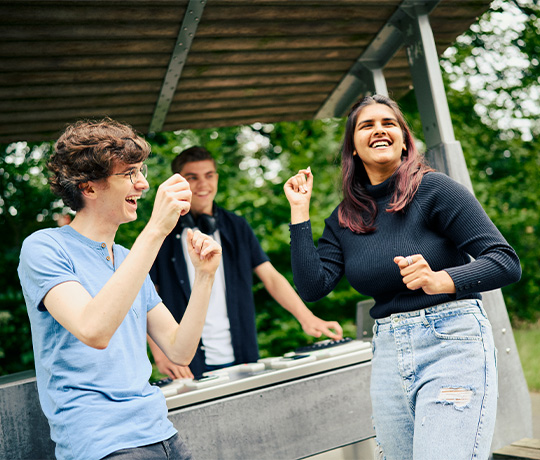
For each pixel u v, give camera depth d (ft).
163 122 12.56
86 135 5.16
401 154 7.02
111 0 8.42
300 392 7.98
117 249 5.68
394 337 6.14
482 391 5.66
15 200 19.08
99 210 5.31
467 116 26.17
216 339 10.41
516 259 5.92
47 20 8.59
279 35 10.24
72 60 9.68
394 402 6.16
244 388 7.64
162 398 5.39
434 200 6.22
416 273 5.56
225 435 7.38
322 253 7.09
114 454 4.72
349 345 8.88
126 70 10.32
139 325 5.57
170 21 9.18
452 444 5.48
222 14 9.34
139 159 5.30
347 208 6.83
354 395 8.38
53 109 11.13
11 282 18.16
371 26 10.55
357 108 7.02
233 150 22.91
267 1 9.21
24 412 6.81
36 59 9.48
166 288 10.52
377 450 6.57
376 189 6.60
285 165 22.94
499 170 26.30
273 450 7.64
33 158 19.43
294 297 11.09
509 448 8.26
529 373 19.56
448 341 5.85
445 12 10.76
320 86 12.35
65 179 5.20
